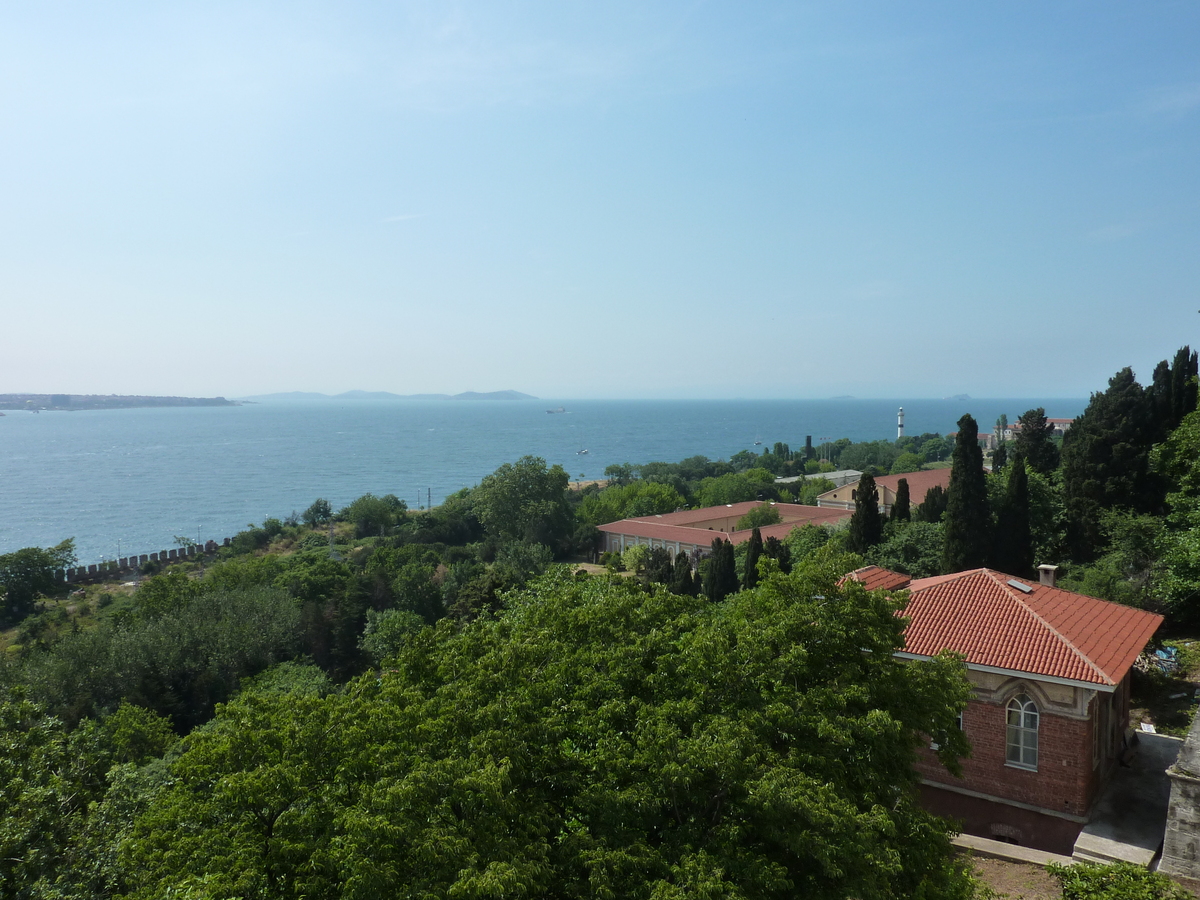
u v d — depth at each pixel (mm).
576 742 16375
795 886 13758
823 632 17156
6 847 18641
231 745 15906
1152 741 29172
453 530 127688
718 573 69188
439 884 11930
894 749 15938
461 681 17484
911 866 15383
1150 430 52094
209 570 94562
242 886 12586
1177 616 38562
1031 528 51531
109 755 40531
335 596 78250
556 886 13297
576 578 43406
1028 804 24281
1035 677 23812
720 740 14125
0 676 51812
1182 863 19781
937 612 27594
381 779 13648
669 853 13641
